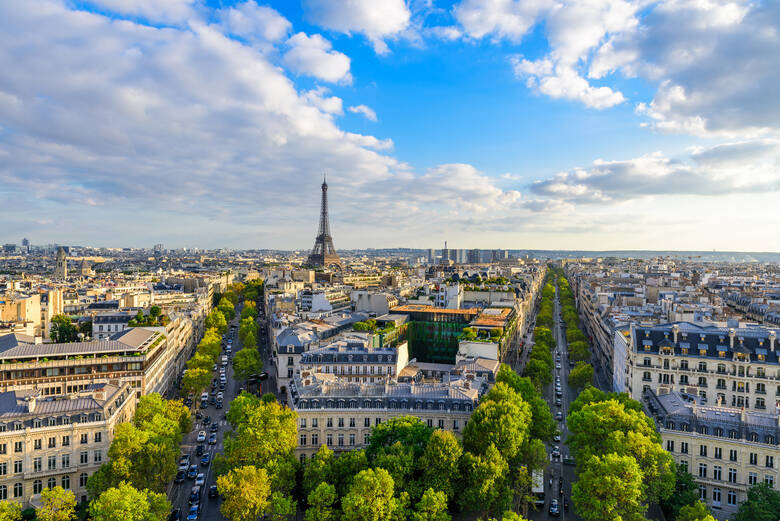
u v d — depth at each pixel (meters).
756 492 198.38
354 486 197.50
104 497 184.25
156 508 198.12
